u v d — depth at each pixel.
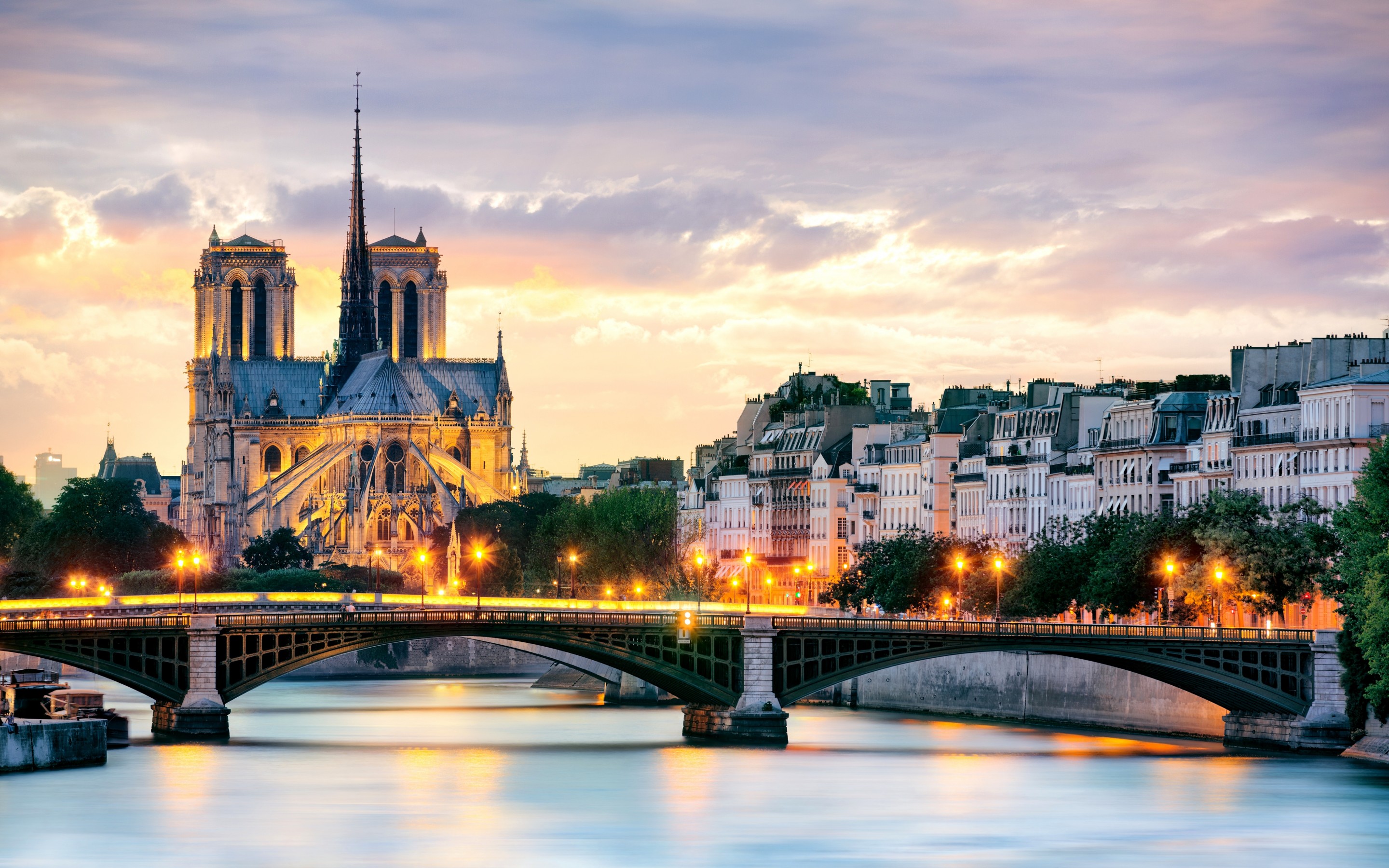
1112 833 192.75
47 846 183.50
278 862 178.88
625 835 191.12
